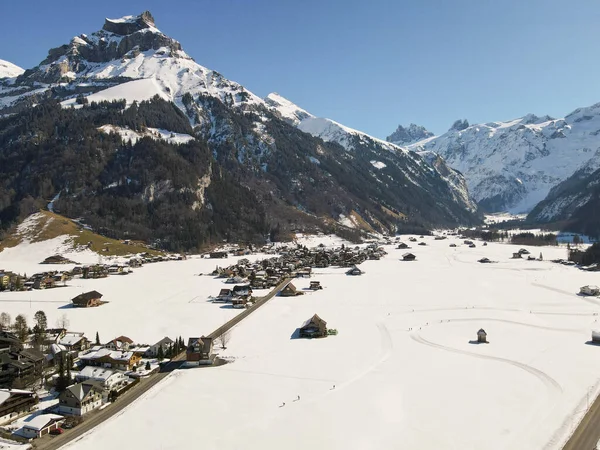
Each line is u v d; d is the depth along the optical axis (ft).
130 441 233.96
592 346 370.73
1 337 350.23
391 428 242.17
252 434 238.07
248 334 418.51
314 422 249.34
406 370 321.52
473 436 233.55
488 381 300.61
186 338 407.64
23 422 251.80
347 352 363.35
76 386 270.87
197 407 269.85
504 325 437.58
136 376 317.42
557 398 275.18
